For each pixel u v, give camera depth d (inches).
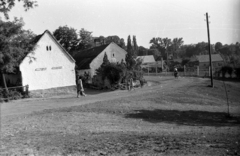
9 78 1478.8
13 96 1171.3
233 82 1561.3
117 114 709.3
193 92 1190.3
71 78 1534.2
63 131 458.9
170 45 5019.7
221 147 282.0
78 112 719.1
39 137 400.8
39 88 1401.3
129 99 964.6
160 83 1702.8
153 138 361.1
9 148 317.1
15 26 1170.0
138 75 1609.3
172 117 697.6
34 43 1364.4
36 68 1392.7
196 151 263.0
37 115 686.5
